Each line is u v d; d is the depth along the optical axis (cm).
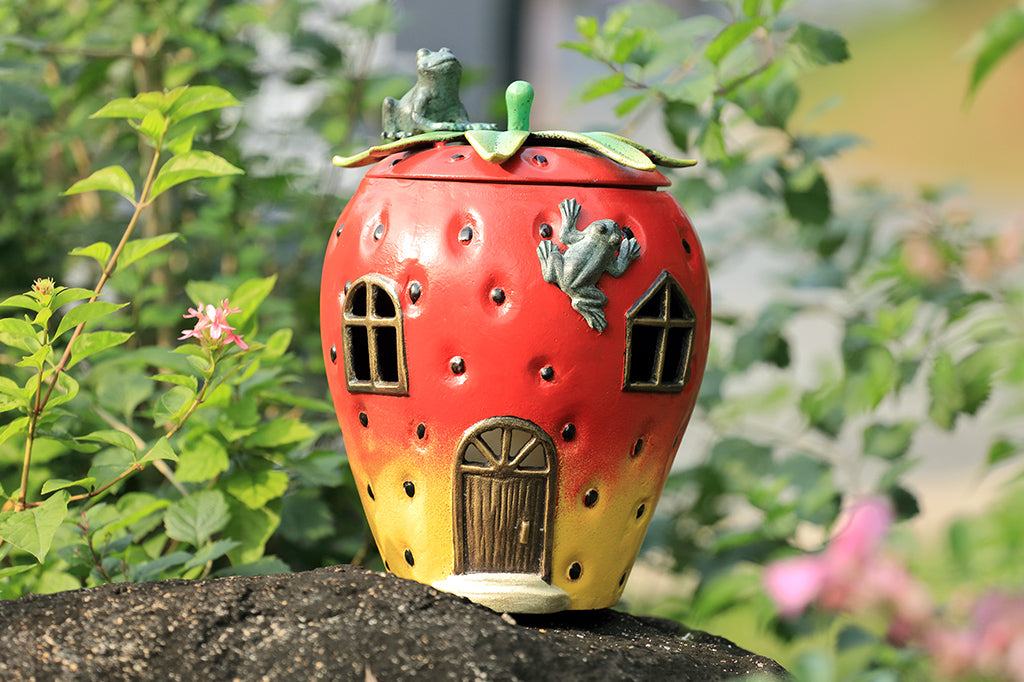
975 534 101
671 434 137
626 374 128
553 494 129
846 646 159
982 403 177
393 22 259
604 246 124
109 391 175
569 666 119
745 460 220
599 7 430
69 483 137
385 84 258
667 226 133
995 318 174
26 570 151
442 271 125
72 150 268
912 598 109
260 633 118
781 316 229
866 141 214
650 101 214
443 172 129
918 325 210
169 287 239
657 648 132
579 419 128
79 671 112
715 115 189
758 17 173
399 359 128
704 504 230
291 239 260
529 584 131
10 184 260
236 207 247
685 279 133
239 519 161
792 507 192
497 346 124
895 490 200
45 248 251
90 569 150
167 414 149
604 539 134
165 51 232
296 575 130
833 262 242
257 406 173
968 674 104
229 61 248
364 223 133
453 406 127
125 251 149
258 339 205
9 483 174
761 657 139
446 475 129
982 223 226
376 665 114
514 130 135
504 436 127
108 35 235
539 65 426
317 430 183
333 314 137
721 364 242
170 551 174
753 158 224
